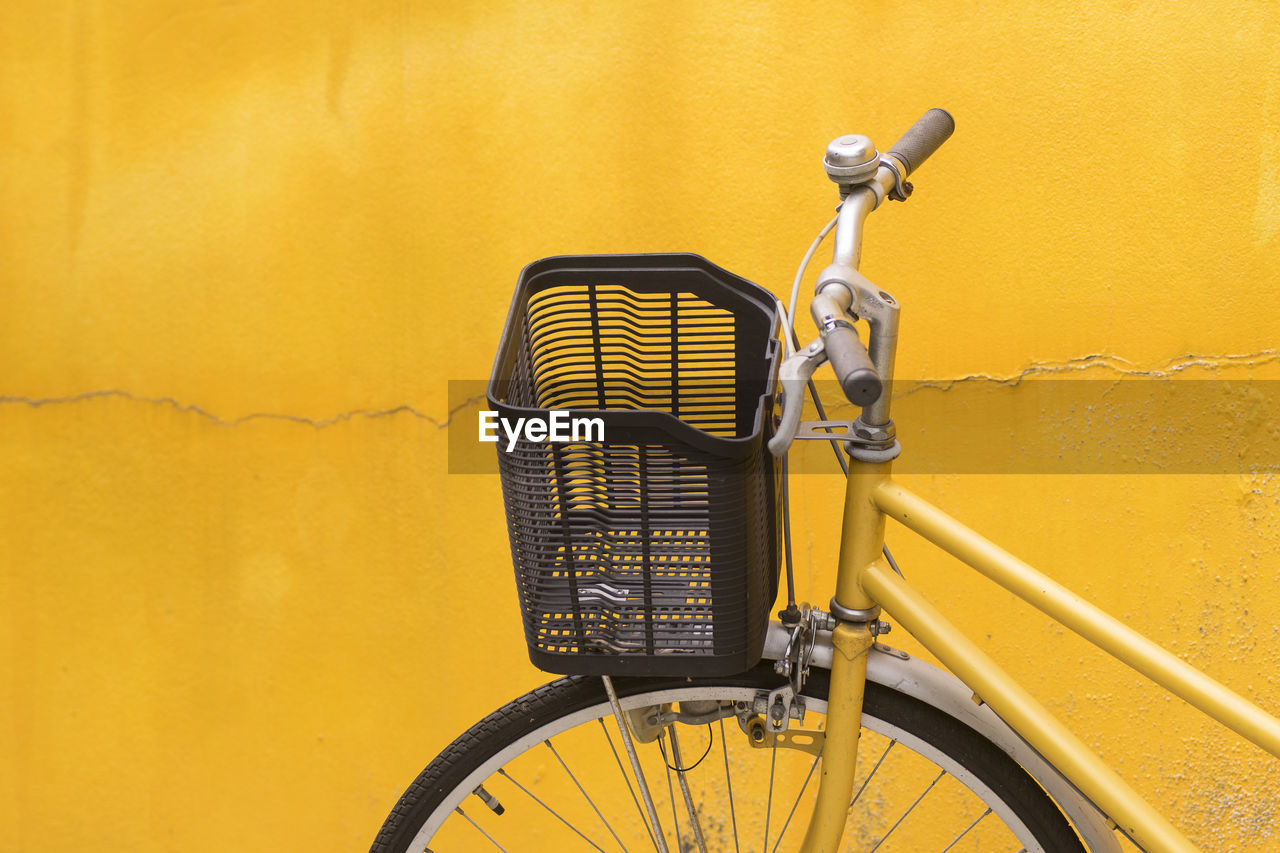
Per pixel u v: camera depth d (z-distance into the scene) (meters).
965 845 1.91
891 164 1.13
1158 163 2.12
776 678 1.26
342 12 2.39
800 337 2.19
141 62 2.45
